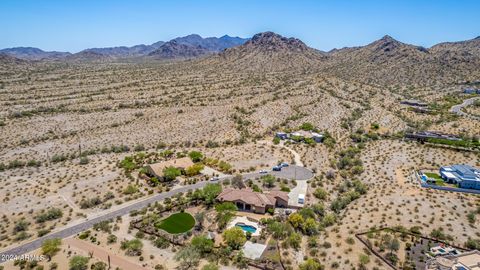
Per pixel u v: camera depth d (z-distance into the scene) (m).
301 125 137.75
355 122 136.88
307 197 74.31
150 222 61.66
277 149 108.44
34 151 105.81
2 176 83.12
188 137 122.19
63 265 48.41
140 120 140.62
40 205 67.38
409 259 49.53
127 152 107.12
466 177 72.38
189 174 84.88
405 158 91.00
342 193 76.31
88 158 98.62
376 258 50.28
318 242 55.47
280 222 61.47
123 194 73.56
